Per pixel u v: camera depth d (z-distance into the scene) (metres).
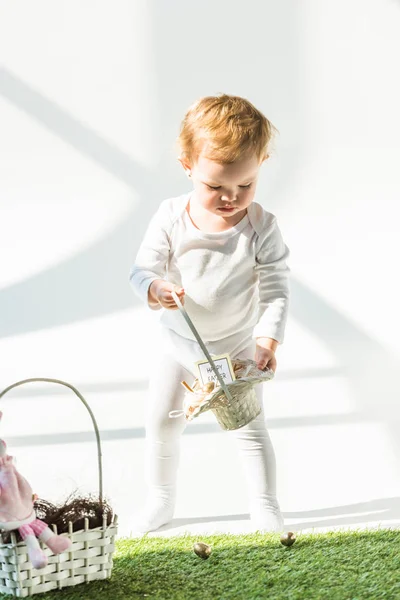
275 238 2.16
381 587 1.64
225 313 2.15
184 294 2.05
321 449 2.65
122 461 2.54
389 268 4.00
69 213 4.15
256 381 1.91
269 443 2.17
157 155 4.20
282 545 1.92
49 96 4.22
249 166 1.98
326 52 4.23
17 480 1.59
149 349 3.45
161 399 2.18
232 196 2.00
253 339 2.25
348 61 4.22
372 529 2.06
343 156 4.18
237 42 4.23
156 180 4.18
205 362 2.00
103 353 3.42
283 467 2.53
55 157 4.19
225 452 2.64
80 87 4.23
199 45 4.23
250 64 4.25
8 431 2.77
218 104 2.03
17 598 1.58
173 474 2.20
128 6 4.23
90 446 2.65
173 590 1.64
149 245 2.17
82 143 4.20
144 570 1.76
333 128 4.20
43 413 2.92
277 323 2.12
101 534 1.66
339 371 3.29
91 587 1.65
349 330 3.65
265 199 4.16
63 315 3.69
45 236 4.11
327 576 1.71
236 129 1.96
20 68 4.23
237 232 2.13
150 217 4.13
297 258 4.03
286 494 2.36
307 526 2.13
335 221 4.12
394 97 4.19
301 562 1.80
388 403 2.99
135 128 4.20
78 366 3.31
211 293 2.13
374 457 2.59
